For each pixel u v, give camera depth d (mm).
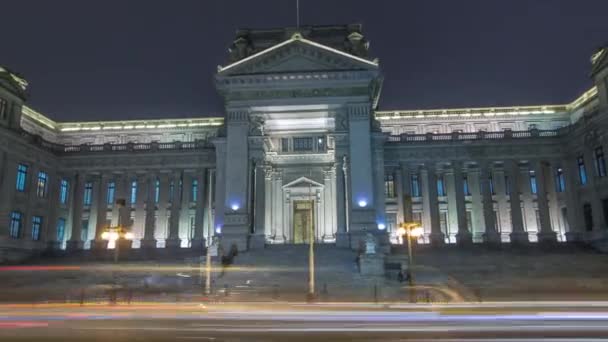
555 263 46250
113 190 68500
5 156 57656
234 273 42625
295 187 64688
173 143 67000
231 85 56000
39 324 19047
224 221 53250
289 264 45656
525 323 17938
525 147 63531
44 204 64625
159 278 42281
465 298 33250
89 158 67000
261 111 57000
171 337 15391
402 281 39281
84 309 25500
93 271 47219
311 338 15141
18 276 46031
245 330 16750
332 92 55250
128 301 30750
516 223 61344
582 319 18859
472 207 64750
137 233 64938
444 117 74375
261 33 62312
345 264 44812
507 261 47219
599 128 56031
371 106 58719
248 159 55344
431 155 64500
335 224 63125
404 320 19047
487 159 63781
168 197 66125
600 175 56438
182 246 64562
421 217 64938
